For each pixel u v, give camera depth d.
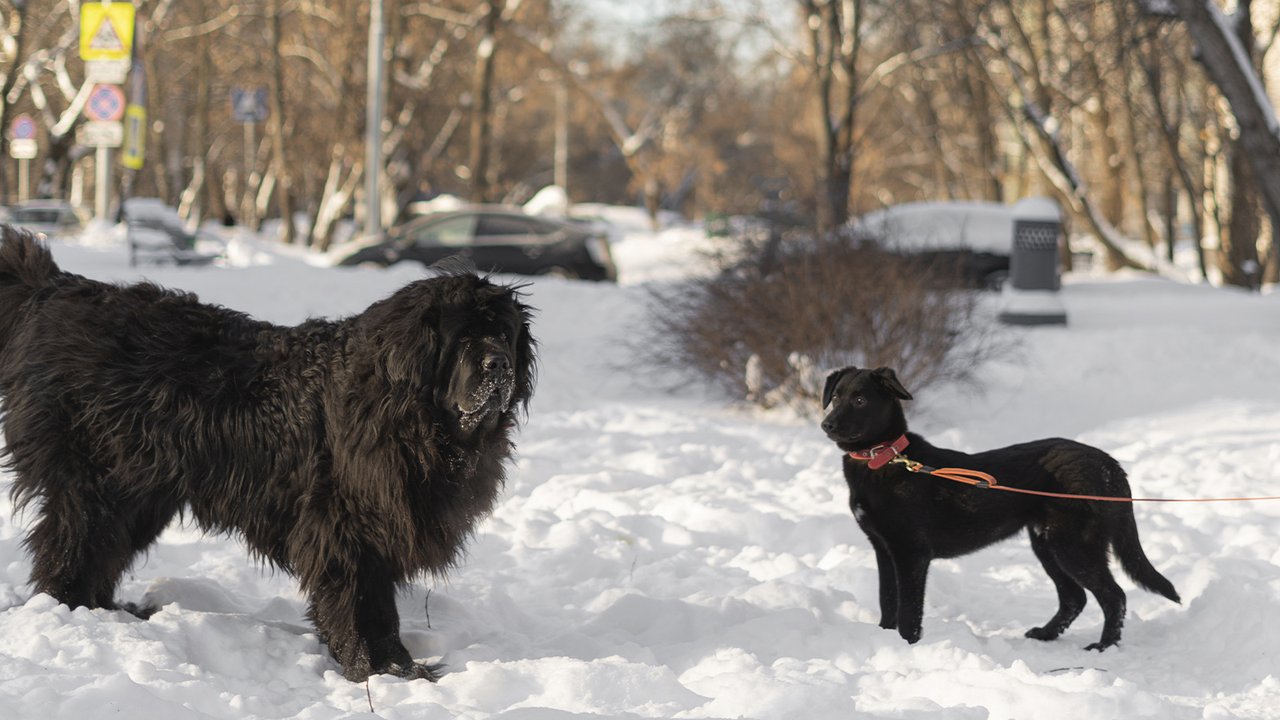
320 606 4.97
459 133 46.97
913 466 5.61
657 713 4.51
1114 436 11.17
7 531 6.48
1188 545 7.38
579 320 16.73
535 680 4.77
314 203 46.16
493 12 34.88
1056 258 17.05
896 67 29.50
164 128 47.19
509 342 4.89
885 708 4.49
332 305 15.70
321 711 4.29
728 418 11.89
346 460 4.90
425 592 6.02
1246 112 17.38
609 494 8.38
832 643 5.40
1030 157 34.59
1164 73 29.48
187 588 5.69
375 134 28.28
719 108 56.00
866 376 5.70
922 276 12.20
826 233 12.69
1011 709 4.50
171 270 17.78
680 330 12.74
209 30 37.41
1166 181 32.38
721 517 7.88
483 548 7.21
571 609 6.19
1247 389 13.43
